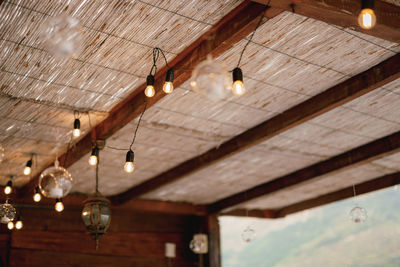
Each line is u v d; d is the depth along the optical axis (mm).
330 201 8359
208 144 5742
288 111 4848
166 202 8391
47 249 7496
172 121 4973
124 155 5922
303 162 6566
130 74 3986
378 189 7496
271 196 8312
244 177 7207
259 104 4672
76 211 7992
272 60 3855
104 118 4852
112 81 4078
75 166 6191
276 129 4957
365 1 2406
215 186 7668
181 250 8938
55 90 4141
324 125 5227
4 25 3191
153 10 3176
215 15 3295
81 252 7820
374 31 3188
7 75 3816
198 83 2334
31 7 3049
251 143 5273
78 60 3684
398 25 3152
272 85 4293
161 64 3871
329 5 2877
